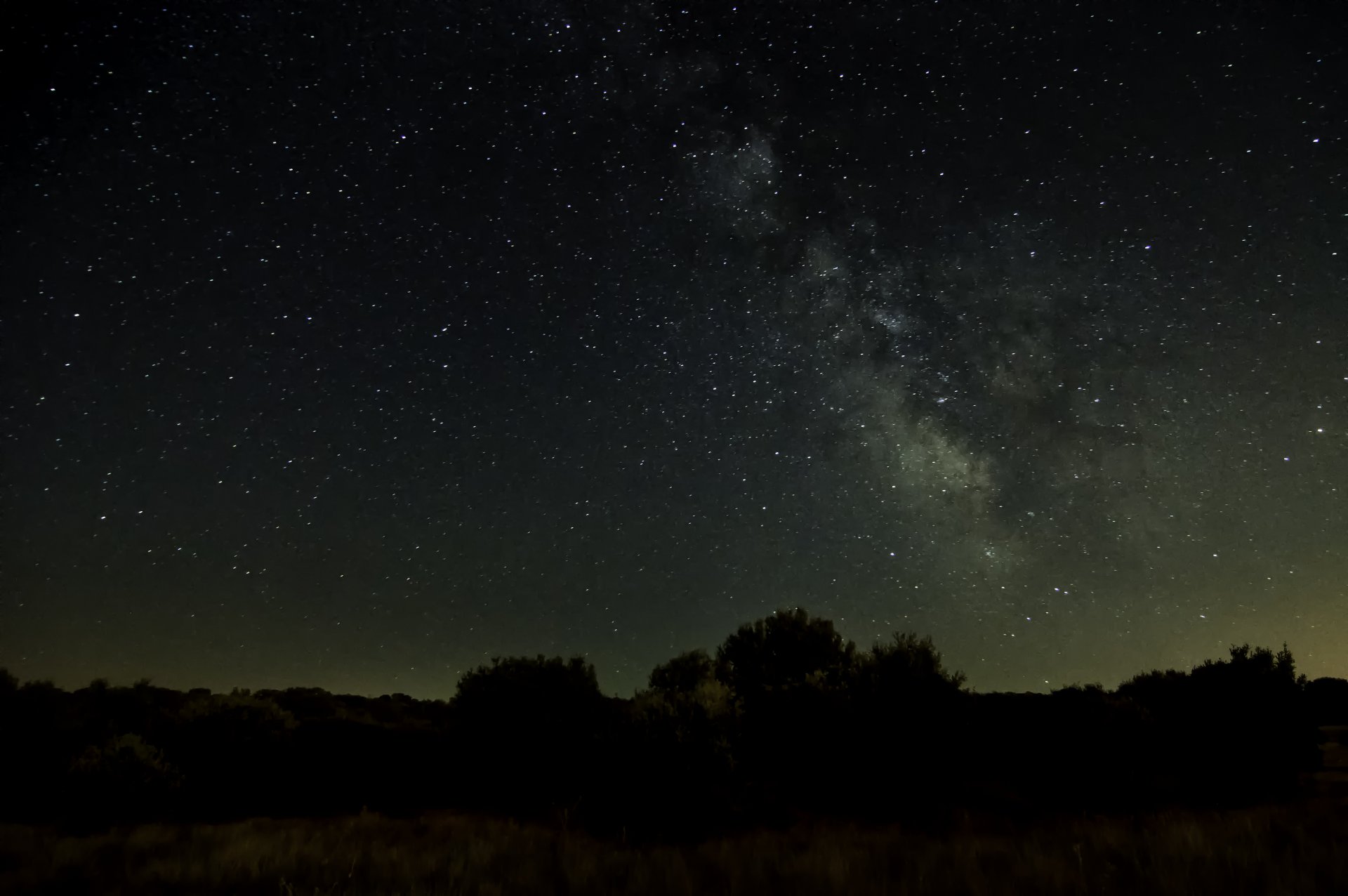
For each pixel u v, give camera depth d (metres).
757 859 9.88
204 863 10.16
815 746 15.88
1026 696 24.27
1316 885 7.44
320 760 20.23
